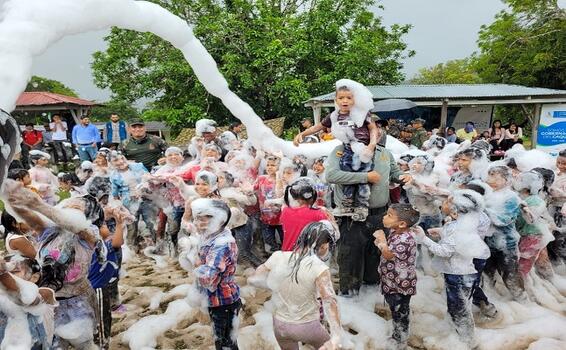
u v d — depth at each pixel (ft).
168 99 64.49
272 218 18.74
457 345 13.69
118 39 63.82
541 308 15.93
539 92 51.39
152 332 14.76
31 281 9.50
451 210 13.94
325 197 18.76
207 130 24.73
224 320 11.75
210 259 11.21
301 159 20.34
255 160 22.04
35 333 9.04
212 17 61.67
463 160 17.99
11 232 11.14
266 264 11.06
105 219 12.88
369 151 15.16
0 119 7.07
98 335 12.00
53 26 9.46
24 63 8.80
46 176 23.58
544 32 75.97
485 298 14.98
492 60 81.10
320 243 10.62
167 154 23.12
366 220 15.99
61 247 10.29
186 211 15.20
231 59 58.03
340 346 9.82
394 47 67.51
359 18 66.90
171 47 63.46
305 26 62.39
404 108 44.47
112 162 22.62
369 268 16.83
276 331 10.87
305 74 61.98
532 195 17.04
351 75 60.44
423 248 19.52
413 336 14.53
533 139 53.62
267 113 65.05
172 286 18.67
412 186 18.45
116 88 64.13
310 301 10.49
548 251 19.25
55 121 50.49
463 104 51.75
